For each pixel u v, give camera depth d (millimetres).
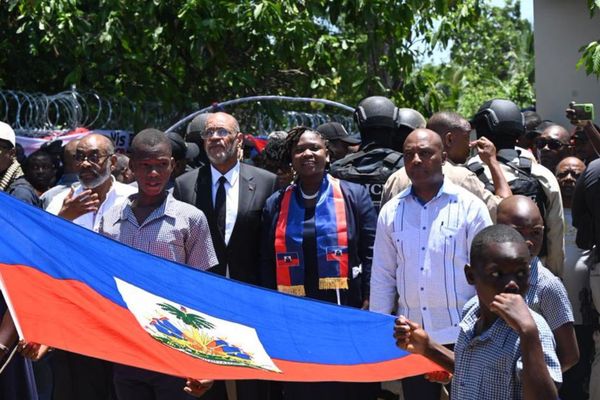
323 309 5543
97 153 6660
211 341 5090
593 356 7379
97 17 12125
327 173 6703
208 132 6816
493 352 3984
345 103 13969
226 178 6832
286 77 13227
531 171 6934
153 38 12133
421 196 5984
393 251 6031
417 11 13102
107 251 5266
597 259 7129
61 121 12258
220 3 12156
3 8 12750
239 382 6668
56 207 6992
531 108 12727
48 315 4762
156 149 6086
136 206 6184
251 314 5422
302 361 5195
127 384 5930
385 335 5484
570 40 10648
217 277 5508
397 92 13383
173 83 12805
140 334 4883
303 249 6391
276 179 6941
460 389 4094
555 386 3801
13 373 5859
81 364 6590
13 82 12859
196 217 6188
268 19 12055
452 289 5844
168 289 5340
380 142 7203
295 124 12797
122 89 12570
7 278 4832
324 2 12820
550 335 4016
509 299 3795
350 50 13039
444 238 5867
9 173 7406
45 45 12352
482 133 7293
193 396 5742
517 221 4992
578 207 7164
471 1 13578
